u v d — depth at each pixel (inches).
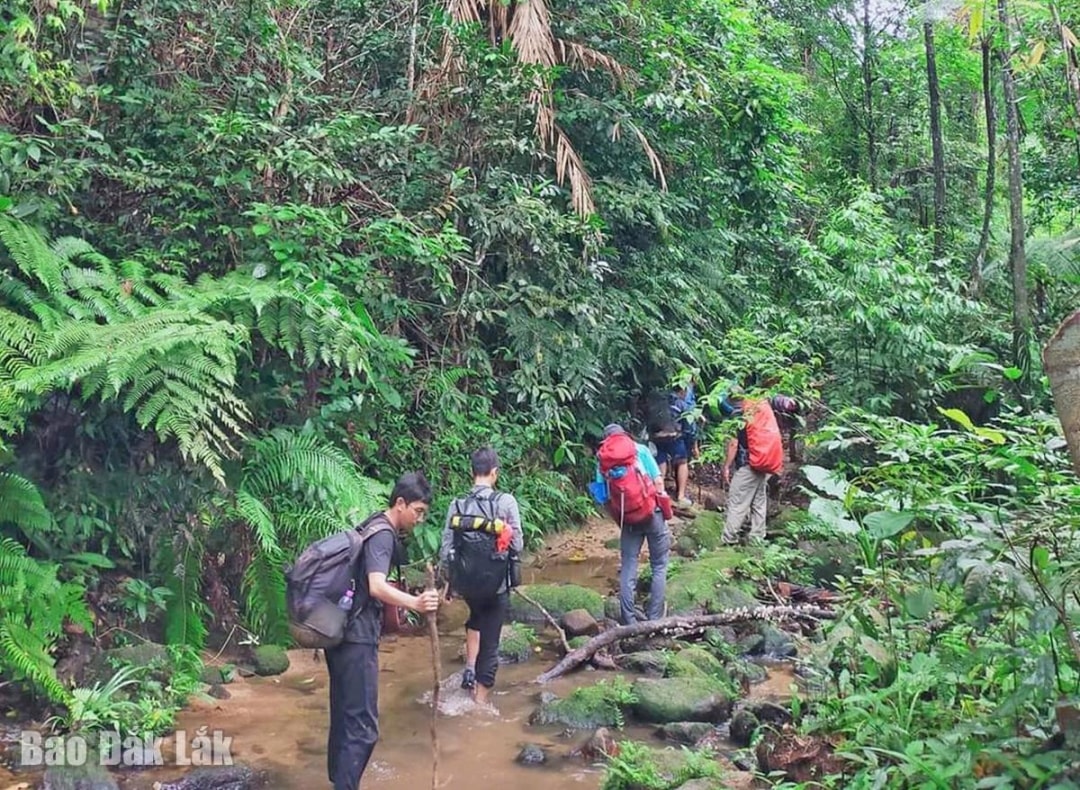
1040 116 443.2
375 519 151.9
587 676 213.3
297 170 241.1
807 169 641.6
